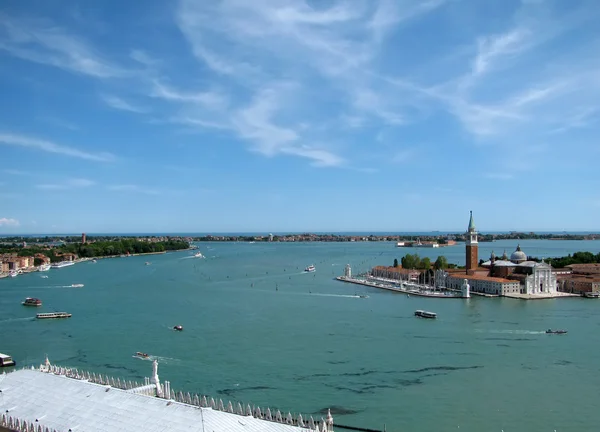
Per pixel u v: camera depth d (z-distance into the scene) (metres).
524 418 133.88
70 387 97.12
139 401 88.81
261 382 161.12
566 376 168.00
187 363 182.62
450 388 156.12
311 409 138.88
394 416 134.62
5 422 89.12
